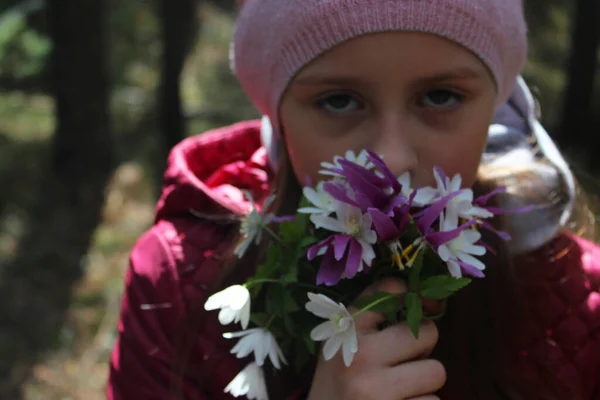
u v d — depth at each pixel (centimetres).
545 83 273
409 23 65
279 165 77
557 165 80
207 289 79
